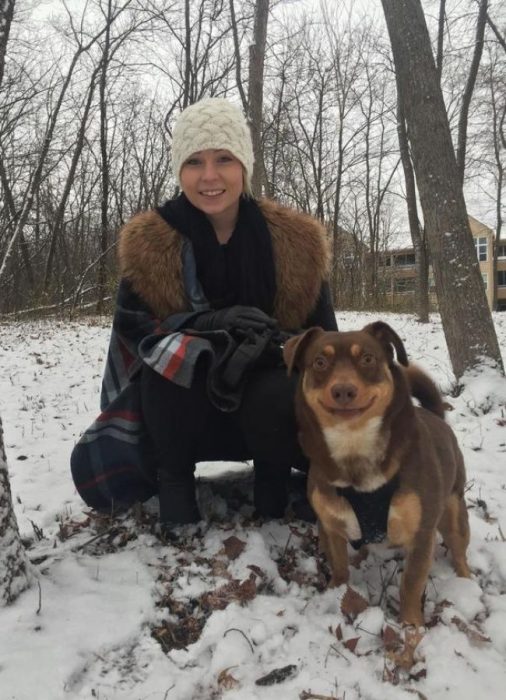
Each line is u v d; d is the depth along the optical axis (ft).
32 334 43.52
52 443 16.89
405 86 21.33
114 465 11.37
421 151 21.20
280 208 11.39
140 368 10.98
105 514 11.80
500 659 7.71
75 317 58.75
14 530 8.86
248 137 11.09
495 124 68.95
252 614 8.52
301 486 12.37
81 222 90.74
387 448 8.27
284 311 11.37
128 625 8.26
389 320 59.67
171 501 10.99
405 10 21.08
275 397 10.30
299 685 7.17
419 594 8.39
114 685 7.22
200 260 10.89
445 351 32.76
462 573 9.68
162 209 11.20
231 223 11.34
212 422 10.78
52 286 68.85
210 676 7.41
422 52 20.94
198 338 10.19
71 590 9.05
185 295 10.98
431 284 124.57
